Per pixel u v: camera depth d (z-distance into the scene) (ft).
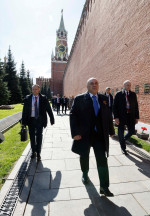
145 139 17.08
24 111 12.44
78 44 79.20
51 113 13.11
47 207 6.97
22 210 6.70
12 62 108.37
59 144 16.52
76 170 10.53
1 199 7.39
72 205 7.10
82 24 67.15
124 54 25.90
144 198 7.55
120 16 27.61
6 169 10.39
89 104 7.73
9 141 17.15
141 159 12.15
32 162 11.75
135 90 22.40
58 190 8.25
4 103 80.48
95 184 8.80
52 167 10.98
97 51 43.04
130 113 13.33
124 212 6.63
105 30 36.06
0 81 78.74
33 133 12.60
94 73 46.37
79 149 7.81
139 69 21.18
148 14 18.86
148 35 18.93
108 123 8.00
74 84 94.53
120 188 8.38
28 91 134.10
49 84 236.43
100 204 7.14
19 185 8.57
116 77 29.48
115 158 12.37
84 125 7.70
